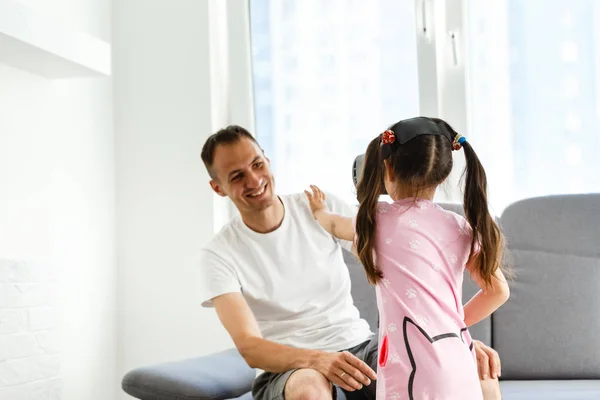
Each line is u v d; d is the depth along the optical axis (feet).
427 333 5.76
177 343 10.87
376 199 6.26
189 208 10.92
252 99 11.18
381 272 6.06
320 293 7.36
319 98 10.96
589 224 8.75
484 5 10.32
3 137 8.91
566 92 10.01
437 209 6.23
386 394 5.76
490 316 8.73
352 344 7.25
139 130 11.20
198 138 10.94
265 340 6.58
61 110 10.05
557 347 8.49
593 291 8.55
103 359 10.72
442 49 10.41
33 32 8.15
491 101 10.28
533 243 8.84
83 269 10.38
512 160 10.18
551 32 10.07
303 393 6.07
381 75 10.75
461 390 5.66
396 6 10.72
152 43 11.22
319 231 7.45
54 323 9.36
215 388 7.20
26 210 9.25
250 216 7.29
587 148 9.93
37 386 9.00
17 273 8.83
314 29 11.01
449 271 6.06
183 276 10.89
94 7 10.90
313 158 10.96
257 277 7.30
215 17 11.18
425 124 6.26
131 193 11.18
